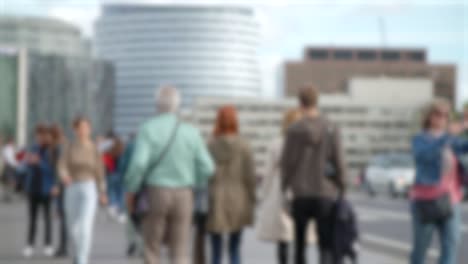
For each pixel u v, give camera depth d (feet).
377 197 151.43
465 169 30.55
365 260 48.29
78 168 42.42
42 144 52.16
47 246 52.70
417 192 30.60
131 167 29.22
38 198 52.11
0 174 120.47
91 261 47.93
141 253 50.88
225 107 36.52
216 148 35.88
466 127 30.71
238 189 35.99
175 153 29.55
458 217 30.76
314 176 31.04
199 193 35.70
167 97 30.12
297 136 31.19
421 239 30.68
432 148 30.14
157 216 29.55
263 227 36.52
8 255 51.60
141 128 29.81
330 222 31.30
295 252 31.99
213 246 37.01
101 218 91.45
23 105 501.15
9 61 401.49
